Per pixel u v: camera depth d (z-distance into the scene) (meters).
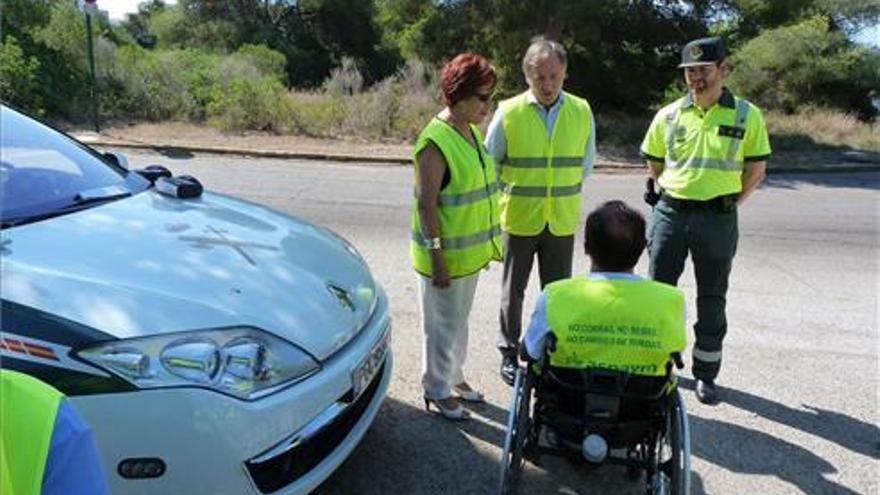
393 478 3.28
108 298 2.38
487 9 19.36
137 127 15.33
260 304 2.65
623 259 2.88
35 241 2.62
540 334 2.86
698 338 4.11
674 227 4.05
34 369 2.16
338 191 10.34
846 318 5.64
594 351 2.79
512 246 4.14
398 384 4.16
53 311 2.26
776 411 4.07
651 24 20.03
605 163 14.64
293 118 15.88
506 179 4.09
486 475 3.34
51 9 17.47
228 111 15.83
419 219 3.44
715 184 3.93
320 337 2.71
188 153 13.27
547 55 3.84
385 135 15.84
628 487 3.29
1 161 3.12
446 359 3.70
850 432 3.88
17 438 0.96
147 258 2.70
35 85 15.39
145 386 2.26
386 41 34.25
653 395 2.81
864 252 8.05
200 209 3.42
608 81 21.44
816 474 3.47
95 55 16.94
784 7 20.89
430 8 20.25
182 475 2.31
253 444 2.41
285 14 48.25
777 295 6.20
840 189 13.00
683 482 2.66
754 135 3.93
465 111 3.36
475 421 3.80
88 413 2.20
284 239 3.29
